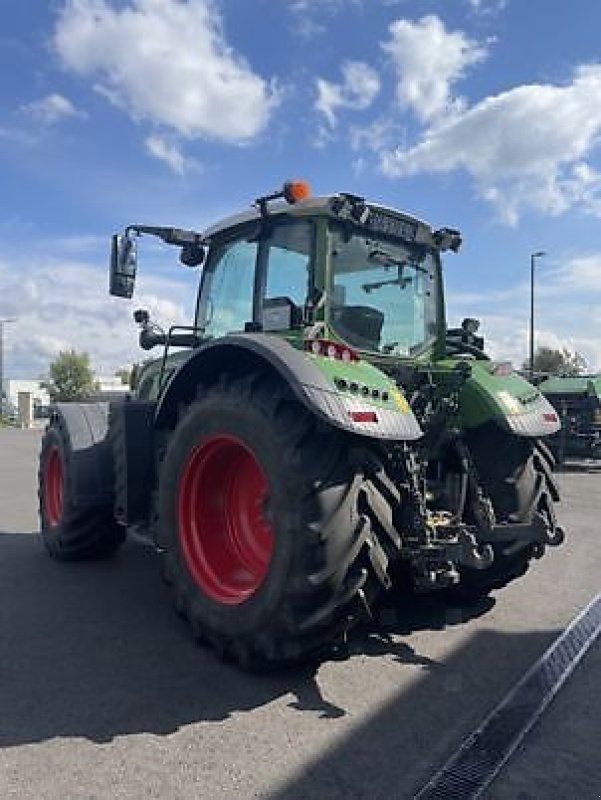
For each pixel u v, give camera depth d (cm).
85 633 396
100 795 241
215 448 376
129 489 456
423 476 374
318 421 333
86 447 525
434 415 407
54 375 5425
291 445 328
